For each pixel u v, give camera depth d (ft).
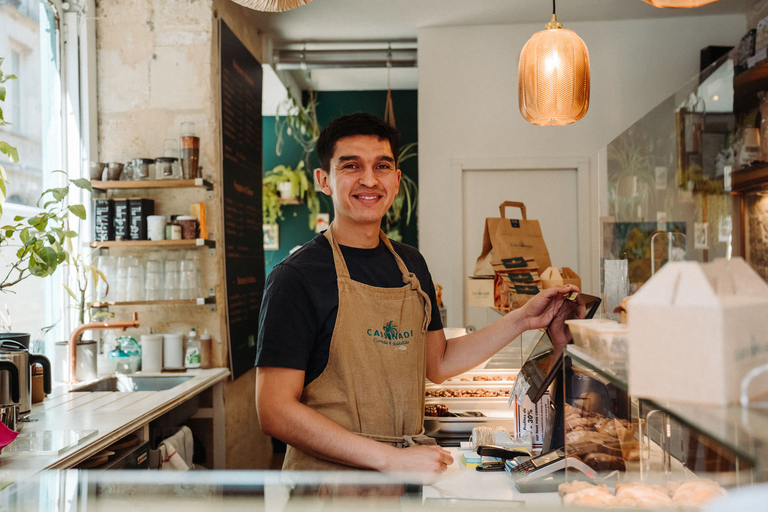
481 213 14.57
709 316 1.79
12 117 8.58
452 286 14.34
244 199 12.21
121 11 10.59
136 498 2.33
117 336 10.25
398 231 18.26
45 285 9.25
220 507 2.18
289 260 4.78
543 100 6.97
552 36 6.94
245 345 11.82
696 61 13.98
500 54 14.37
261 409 4.35
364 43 15.37
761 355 1.86
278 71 15.51
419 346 4.94
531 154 14.30
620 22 14.12
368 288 4.73
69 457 5.03
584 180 14.19
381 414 4.60
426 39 14.47
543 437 5.08
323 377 4.62
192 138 9.93
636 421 3.23
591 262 14.16
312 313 4.59
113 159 10.54
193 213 10.13
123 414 6.62
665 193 3.81
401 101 18.69
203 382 9.10
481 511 2.28
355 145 4.67
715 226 3.19
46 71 9.59
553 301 5.04
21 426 5.87
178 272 9.89
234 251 11.35
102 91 10.58
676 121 3.64
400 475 2.52
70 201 9.96
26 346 7.19
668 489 2.58
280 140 18.62
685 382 1.83
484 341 5.32
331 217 18.51
